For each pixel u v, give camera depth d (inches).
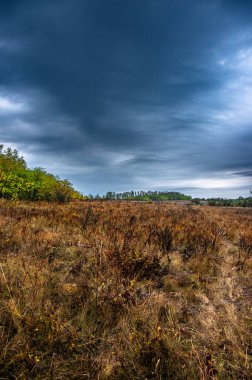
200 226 343.6
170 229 278.8
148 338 92.0
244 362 89.7
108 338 96.5
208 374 78.5
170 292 142.3
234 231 339.9
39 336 90.8
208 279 165.2
